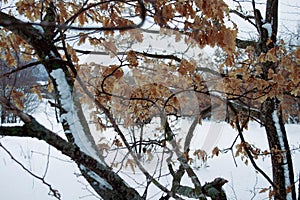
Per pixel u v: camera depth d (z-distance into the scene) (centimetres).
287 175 463
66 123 190
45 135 161
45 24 88
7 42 222
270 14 452
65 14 243
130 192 186
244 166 870
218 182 225
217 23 224
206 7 214
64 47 199
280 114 422
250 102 377
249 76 330
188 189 222
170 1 219
